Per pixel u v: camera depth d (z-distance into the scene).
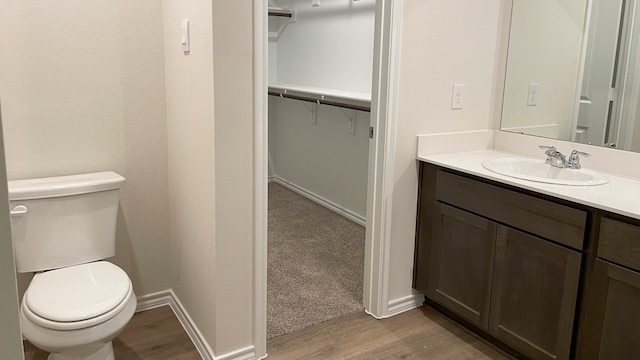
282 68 4.92
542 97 2.41
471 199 2.22
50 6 2.07
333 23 4.02
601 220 1.72
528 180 2.02
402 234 2.53
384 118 2.33
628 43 2.06
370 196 2.47
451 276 2.39
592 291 1.79
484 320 2.24
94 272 2.00
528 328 2.04
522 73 2.49
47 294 1.80
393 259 2.52
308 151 4.52
